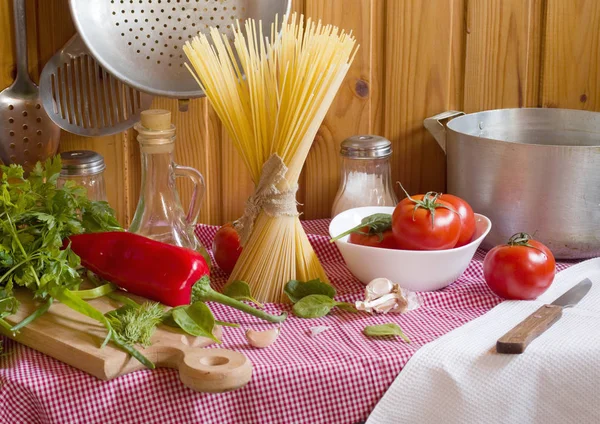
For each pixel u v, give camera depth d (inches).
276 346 37.6
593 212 45.9
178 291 38.5
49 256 38.1
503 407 36.6
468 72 56.0
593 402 36.9
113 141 52.1
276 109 41.5
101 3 47.2
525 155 45.7
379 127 56.2
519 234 43.9
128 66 48.2
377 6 53.9
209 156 53.8
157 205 44.9
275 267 43.0
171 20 48.6
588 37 56.8
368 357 35.9
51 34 49.5
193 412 34.4
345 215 47.5
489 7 55.1
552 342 37.3
